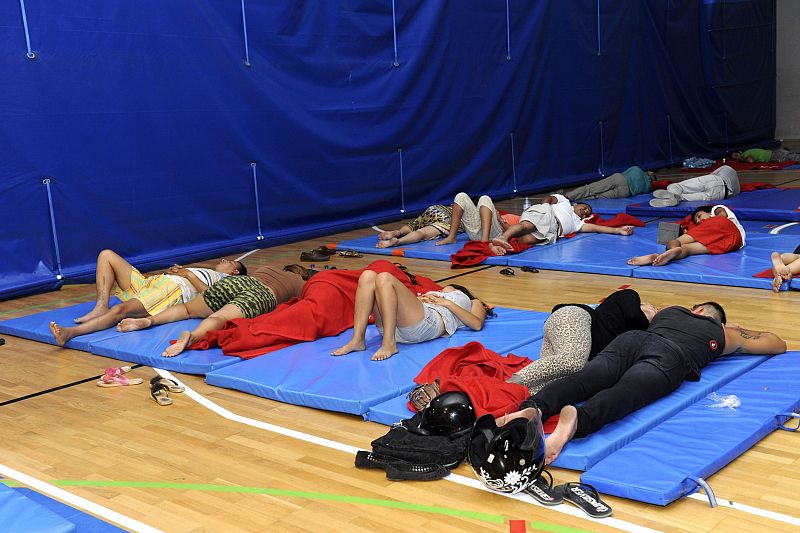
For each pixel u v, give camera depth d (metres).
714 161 13.62
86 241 6.88
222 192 7.82
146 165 7.23
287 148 8.30
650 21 12.97
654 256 6.09
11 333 5.32
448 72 9.88
